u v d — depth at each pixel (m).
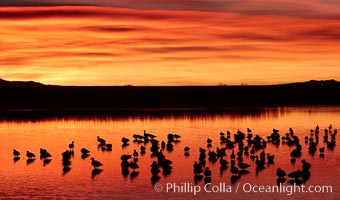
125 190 66.56
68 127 140.12
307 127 137.50
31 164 83.88
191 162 83.50
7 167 81.75
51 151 97.06
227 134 113.88
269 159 83.06
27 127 140.50
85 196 64.00
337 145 102.25
